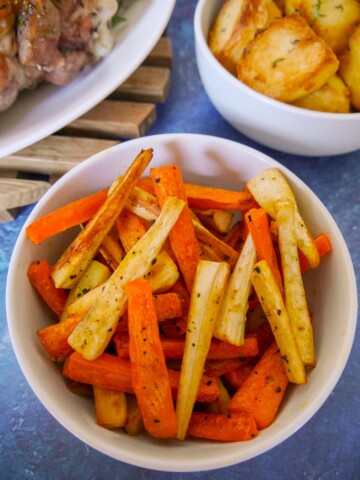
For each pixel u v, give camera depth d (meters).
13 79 0.30
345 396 0.27
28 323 0.23
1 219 0.31
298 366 0.22
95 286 0.24
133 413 0.22
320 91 0.29
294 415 0.21
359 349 0.28
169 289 0.24
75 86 0.32
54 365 0.24
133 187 0.25
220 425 0.22
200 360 0.22
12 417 0.26
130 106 0.33
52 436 0.26
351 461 0.25
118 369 0.22
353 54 0.29
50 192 0.25
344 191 0.32
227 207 0.26
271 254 0.23
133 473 0.25
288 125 0.28
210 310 0.22
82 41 0.31
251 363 0.24
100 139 0.33
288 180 0.26
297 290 0.23
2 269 0.30
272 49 0.28
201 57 0.30
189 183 0.29
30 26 0.29
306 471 0.25
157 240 0.23
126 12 0.33
